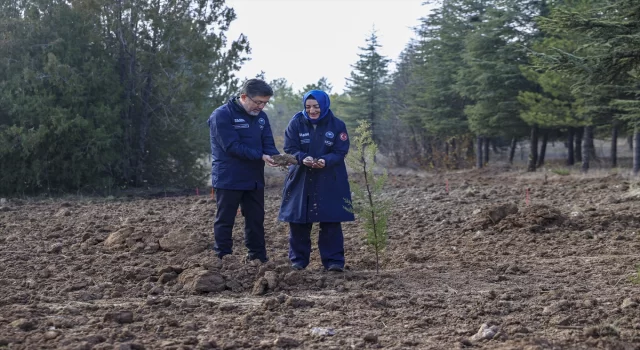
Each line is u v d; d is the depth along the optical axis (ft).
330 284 21.24
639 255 25.68
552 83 87.81
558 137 132.36
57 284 20.90
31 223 37.32
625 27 41.78
